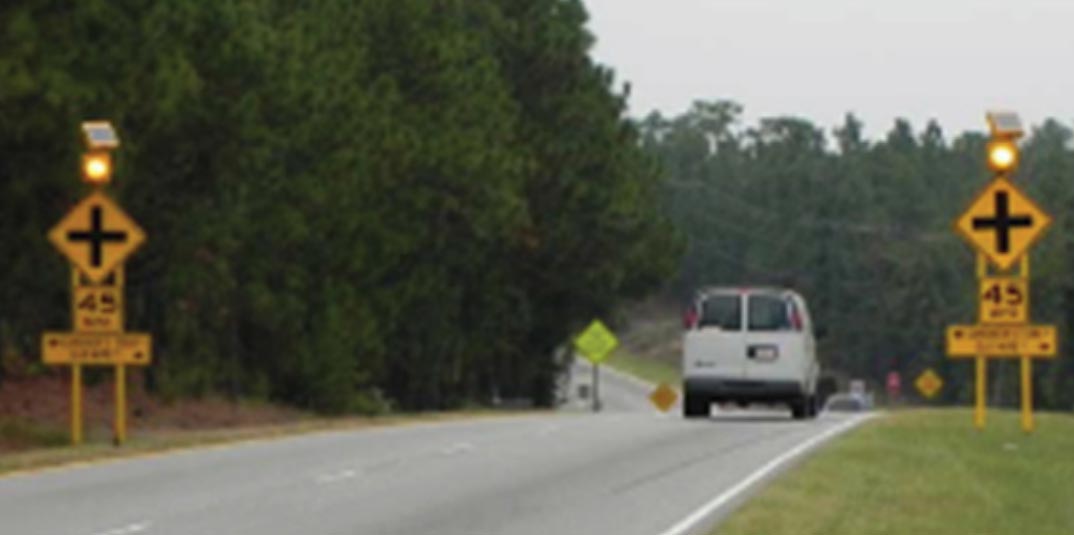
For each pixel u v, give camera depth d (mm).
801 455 35781
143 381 55656
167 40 46156
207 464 33312
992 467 36000
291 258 62000
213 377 58281
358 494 27938
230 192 54094
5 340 50312
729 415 62594
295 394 63219
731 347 51156
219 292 57125
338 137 63312
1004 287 41812
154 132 46375
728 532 23297
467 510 25844
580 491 28609
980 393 43688
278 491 28281
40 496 27391
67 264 46812
